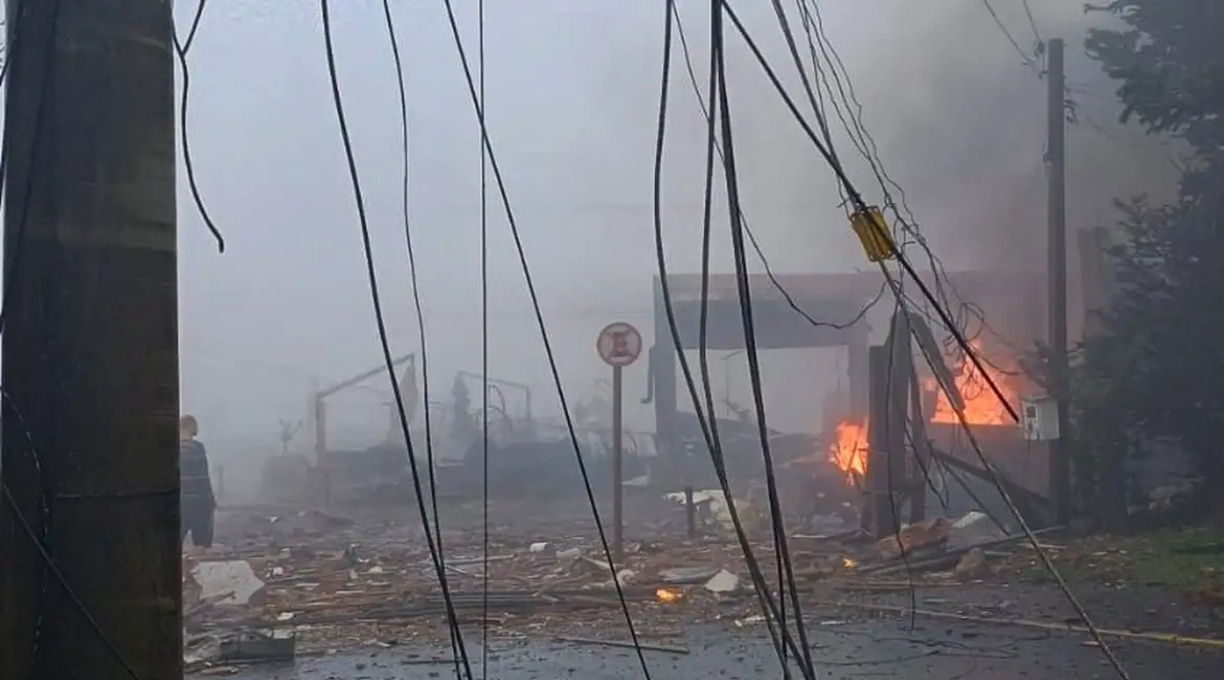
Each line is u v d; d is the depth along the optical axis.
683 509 17.52
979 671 6.75
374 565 12.16
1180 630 7.66
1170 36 13.94
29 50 2.16
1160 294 13.91
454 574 11.32
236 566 9.91
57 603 2.12
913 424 12.22
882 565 10.85
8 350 2.13
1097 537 12.24
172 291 2.23
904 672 6.77
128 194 2.16
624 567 11.18
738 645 7.62
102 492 2.13
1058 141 13.67
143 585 2.17
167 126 2.23
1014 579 9.96
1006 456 15.95
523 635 8.08
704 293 2.20
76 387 2.12
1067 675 6.60
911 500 12.84
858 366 21.08
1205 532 11.70
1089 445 13.43
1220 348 13.16
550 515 18.08
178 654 2.21
